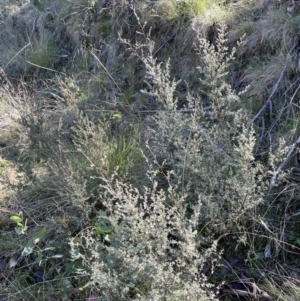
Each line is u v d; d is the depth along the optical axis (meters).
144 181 3.03
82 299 2.54
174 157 2.96
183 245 2.17
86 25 4.56
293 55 3.35
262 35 3.48
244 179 2.53
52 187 3.13
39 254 2.59
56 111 3.88
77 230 2.89
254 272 2.56
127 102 3.80
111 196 2.91
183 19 3.89
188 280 2.24
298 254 2.60
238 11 3.74
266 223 2.64
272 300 2.39
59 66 4.68
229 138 2.77
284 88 3.27
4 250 2.99
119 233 2.31
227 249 2.67
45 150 3.19
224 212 2.59
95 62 4.35
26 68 4.73
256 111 3.27
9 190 3.22
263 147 3.07
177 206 2.43
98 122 3.69
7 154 3.55
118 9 4.30
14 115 3.90
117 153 3.15
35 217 3.08
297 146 2.93
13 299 2.68
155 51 4.04
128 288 2.24
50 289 2.67
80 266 2.61
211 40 3.78
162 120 2.97
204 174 2.61
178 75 3.86
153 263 2.12
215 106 2.87
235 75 3.54
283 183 2.82
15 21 5.29
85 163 3.05
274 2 3.65
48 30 4.96
